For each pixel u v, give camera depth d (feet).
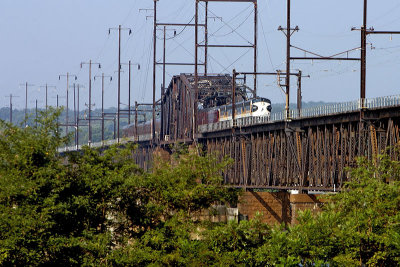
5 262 483.51
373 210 502.79
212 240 524.52
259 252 504.43
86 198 539.29
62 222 526.98
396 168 554.46
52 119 535.60
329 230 498.69
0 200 503.61
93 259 522.88
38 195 505.66
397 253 488.85
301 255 495.00
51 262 511.81
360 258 502.79
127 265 530.68
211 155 622.54
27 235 484.74
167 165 612.70
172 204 581.94
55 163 527.81
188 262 518.78
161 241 539.70
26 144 515.09
